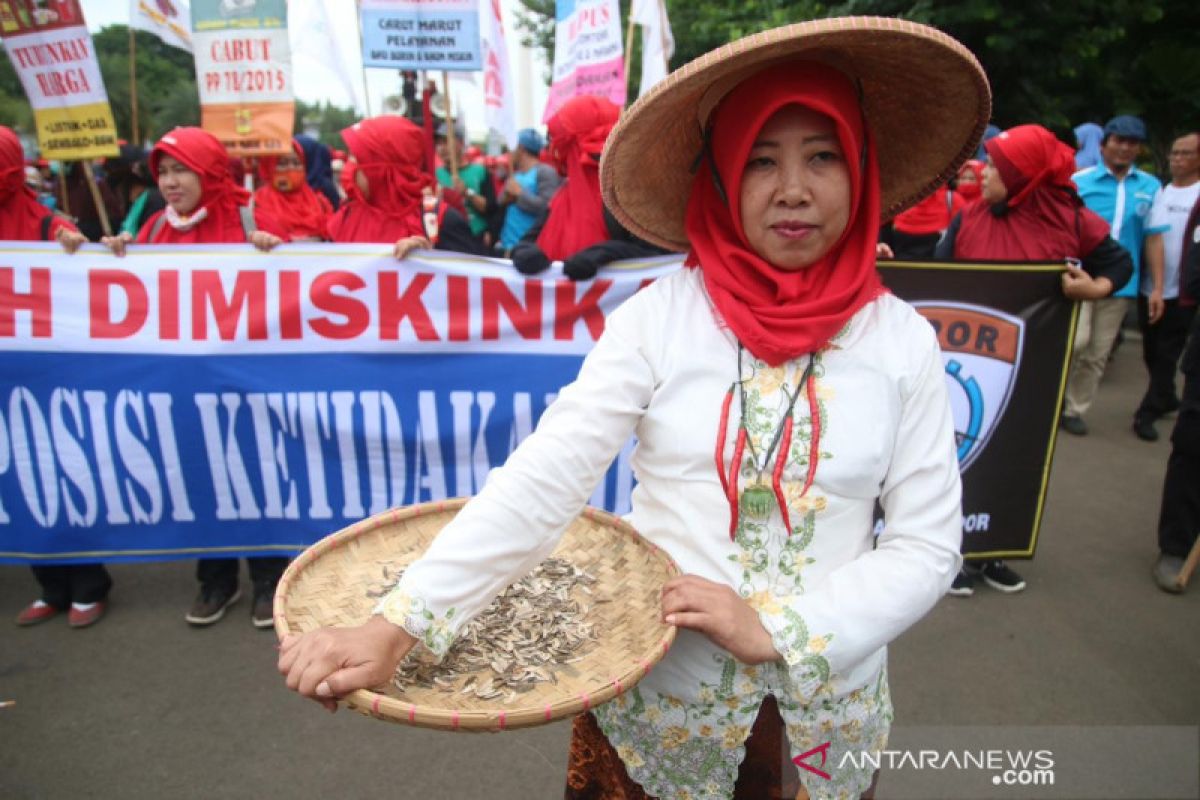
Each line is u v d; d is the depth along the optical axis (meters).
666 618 1.12
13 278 3.14
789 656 1.11
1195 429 3.48
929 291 3.20
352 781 2.53
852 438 1.18
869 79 1.29
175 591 3.67
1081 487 4.85
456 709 0.98
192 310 3.21
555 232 4.07
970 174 6.79
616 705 1.35
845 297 1.17
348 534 1.37
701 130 1.32
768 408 1.19
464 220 4.07
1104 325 5.54
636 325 1.24
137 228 5.48
